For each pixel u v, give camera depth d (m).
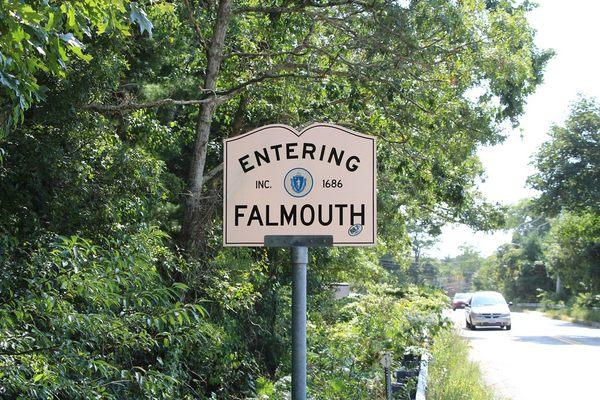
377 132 13.88
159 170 9.50
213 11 12.45
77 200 8.45
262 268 12.06
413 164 14.02
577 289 52.34
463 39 11.91
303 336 3.75
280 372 11.54
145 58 11.73
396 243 20.22
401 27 11.55
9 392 4.97
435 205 20.84
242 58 13.47
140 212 9.20
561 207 42.44
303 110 13.91
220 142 14.23
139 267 6.38
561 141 40.91
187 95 11.69
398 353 10.60
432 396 10.52
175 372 7.89
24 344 5.23
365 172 3.92
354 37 11.94
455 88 12.65
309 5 12.07
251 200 3.92
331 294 17.67
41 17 4.16
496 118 13.06
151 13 10.77
